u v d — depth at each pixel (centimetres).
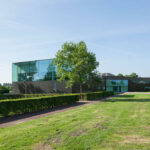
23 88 4219
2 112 993
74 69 2269
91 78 2462
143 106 1396
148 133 608
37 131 645
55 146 488
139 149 463
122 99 2248
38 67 4009
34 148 473
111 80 5997
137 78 6075
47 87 3812
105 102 1855
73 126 720
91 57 2325
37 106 1302
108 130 651
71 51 2408
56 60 2431
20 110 1131
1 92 5506
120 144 501
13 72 4431
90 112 1112
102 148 471
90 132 626
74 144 503
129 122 784
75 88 3497
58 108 1422
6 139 551
